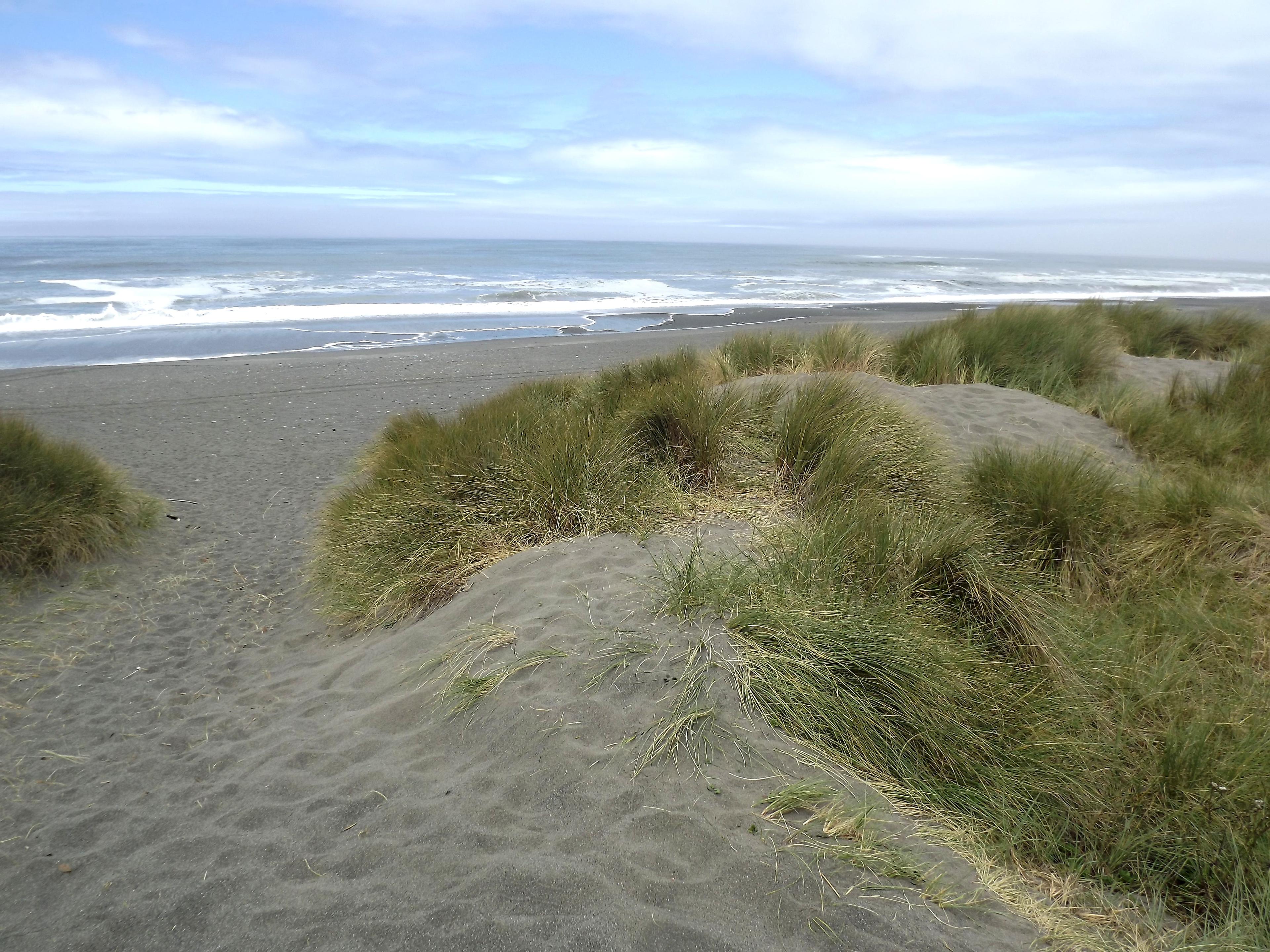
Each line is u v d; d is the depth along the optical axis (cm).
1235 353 1230
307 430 1065
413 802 288
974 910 237
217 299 2831
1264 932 243
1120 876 277
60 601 522
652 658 337
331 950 220
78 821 303
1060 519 490
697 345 1878
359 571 504
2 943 239
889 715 318
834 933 219
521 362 1628
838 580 393
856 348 995
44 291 2892
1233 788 294
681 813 263
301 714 381
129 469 855
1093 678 367
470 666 365
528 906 229
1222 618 412
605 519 492
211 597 550
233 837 282
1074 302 3378
